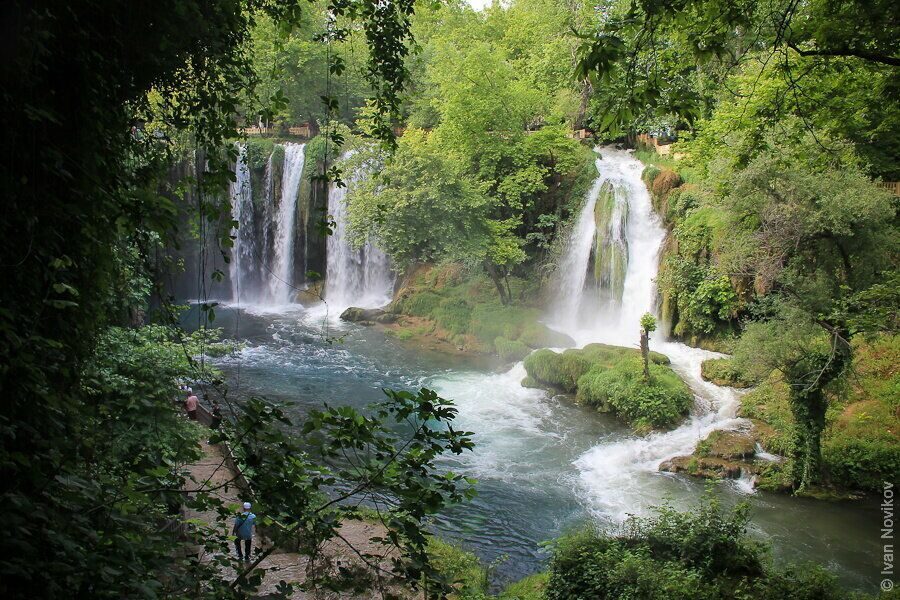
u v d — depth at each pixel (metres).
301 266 35.34
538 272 29.80
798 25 9.75
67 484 3.83
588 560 11.10
